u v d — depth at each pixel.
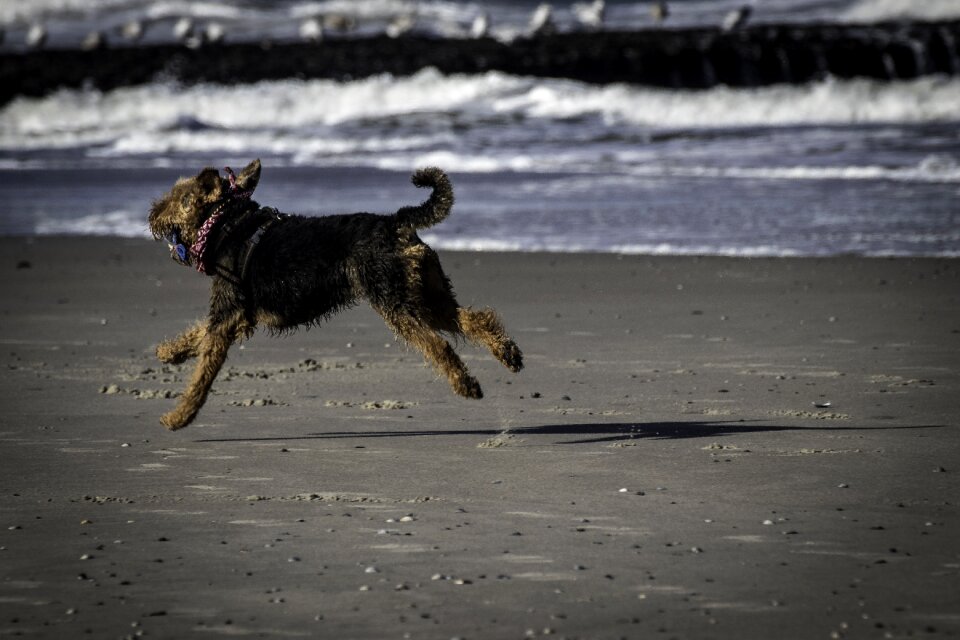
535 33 62.78
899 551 6.85
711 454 9.16
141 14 71.75
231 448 9.59
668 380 12.01
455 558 6.82
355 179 30.03
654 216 23.91
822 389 11.48
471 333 9.95
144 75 52.59
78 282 18.61
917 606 6.03
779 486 8.24
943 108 42.75
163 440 9.88
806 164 30.14
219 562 6.81
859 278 17.66
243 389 11.89
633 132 39.66
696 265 19.08
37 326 15.33
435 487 8.38
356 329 15.05
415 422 10.47
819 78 53.53
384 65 52.09
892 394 11.20
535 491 8.23
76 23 70.69
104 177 32.12
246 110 47.44
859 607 6.03
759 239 21.11
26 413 10.87
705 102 43.69
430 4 76.81
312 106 47.62
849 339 13.84
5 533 7.39
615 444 9.53
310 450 9.50
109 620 5.98
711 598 6.17
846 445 9.38
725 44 53.84
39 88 51.53
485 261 19.92
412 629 5.81
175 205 9.91
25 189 30.16
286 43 58.66
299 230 9.88
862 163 29.77
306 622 5.92
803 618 5.90
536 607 6.07
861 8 68.44
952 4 65.62
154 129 44.03
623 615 5.96
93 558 6.91
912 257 19.08
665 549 6.94
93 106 47.66
